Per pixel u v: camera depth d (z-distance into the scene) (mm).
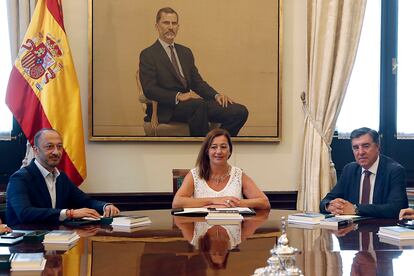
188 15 5371
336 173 5703
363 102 5742
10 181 3719
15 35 5051
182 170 4629
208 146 4199
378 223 3457
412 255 2422
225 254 2422
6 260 2127
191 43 5383
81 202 4035
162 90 5332
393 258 2355
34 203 3738
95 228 3205
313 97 5434
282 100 5547
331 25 5391
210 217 3572
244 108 5453
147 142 5363
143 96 5301
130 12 5281
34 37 4875
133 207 5312
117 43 5262
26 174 3756
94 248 2562
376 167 4094
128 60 5281
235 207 4020
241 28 5445
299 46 5578
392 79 5766
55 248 2559
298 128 5590
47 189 3840
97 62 5234
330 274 2059
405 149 5766
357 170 4199
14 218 3641
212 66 5410
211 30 5406
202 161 4238
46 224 3400
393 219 3660
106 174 5297
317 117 5434
